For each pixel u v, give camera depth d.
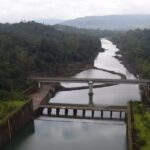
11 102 149.62
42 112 162.25
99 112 165.38
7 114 130.88
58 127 143.38
